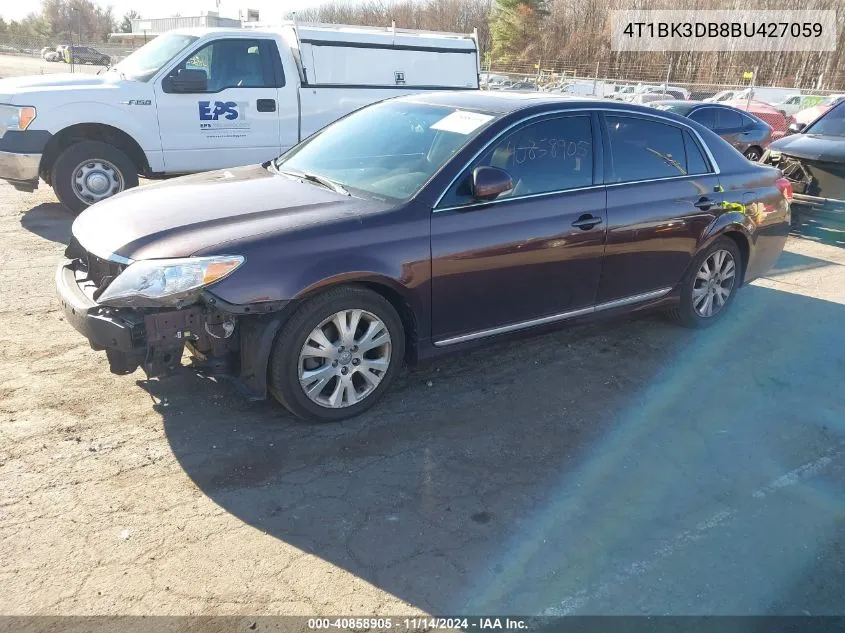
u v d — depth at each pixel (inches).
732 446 147.8
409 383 168.1
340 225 139.2
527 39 2278.5
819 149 335.6
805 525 122.8
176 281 125.0
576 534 117.2
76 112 292.8
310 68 345.7
